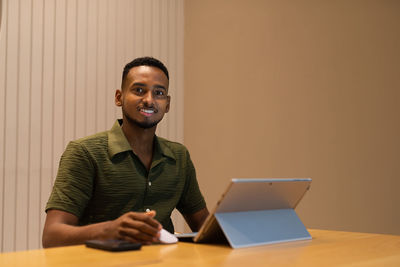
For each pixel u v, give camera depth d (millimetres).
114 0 3367
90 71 3211
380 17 2709
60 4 3092
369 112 2719
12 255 961
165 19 3717
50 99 3021
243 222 1196
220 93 3590
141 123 1594
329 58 2939
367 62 2752
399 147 2570
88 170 1528
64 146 3066
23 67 2920
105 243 1052
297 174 3059
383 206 2621
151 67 1632
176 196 1714
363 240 1320
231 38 3553
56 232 1305
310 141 3000
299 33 3119
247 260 955
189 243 1199
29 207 2902
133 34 3473
